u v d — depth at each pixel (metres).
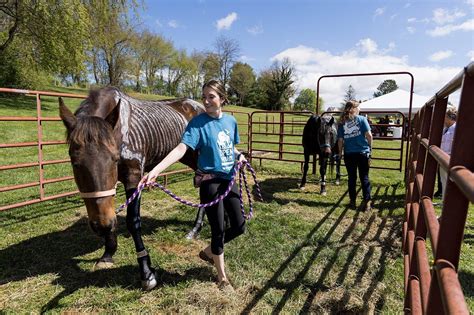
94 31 18.03
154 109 3.51
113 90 2.95
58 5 15.21
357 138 4.62
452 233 1.12
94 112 2.58
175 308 2.38
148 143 3.11
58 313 2.33
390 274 2.85
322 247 3.44
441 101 1.90
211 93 2.37
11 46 18.09
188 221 4.27
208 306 2.40
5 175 6.53
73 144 2.11
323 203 5.20
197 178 2.46
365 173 4.73
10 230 3.91
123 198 5.46
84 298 2.50
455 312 0.81
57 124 13.60
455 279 0.99
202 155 2.46
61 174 6.89
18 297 2.53
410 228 2.64
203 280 2.77
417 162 2.65
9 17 17.45
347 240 3.66
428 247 3.55
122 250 3.37
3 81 19.03
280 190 6.11
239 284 2.69
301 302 2.46
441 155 1.42
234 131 2.57
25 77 19.50
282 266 3.00
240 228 2.56
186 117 4.18
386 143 16.75
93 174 2.08
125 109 2.89
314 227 4.05
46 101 20.19
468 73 1.03
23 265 3.04
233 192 2.54
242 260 3.11
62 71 17.61
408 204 3.37
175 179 7.05
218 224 2.47
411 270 1.96
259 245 3.45
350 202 4.94
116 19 18.50
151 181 2.24
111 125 2.36
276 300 2.47
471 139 1.05
